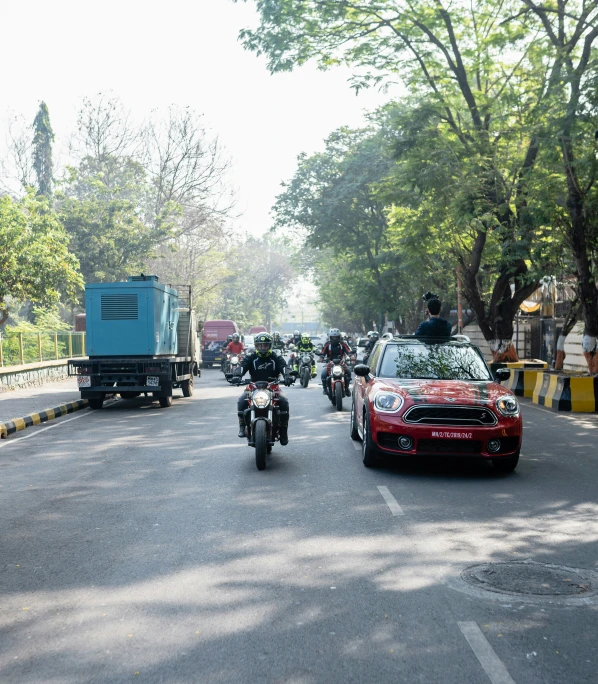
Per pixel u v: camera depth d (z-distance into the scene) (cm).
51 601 521
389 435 975
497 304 2566
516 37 2119
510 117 2269
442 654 428
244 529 710
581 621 475
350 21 2314
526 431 1436
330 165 4828
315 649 436
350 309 6081
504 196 2189
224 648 438
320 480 948
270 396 1058
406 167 2264
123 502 835
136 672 409
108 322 1989
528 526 714
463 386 1009
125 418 1711
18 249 2772
